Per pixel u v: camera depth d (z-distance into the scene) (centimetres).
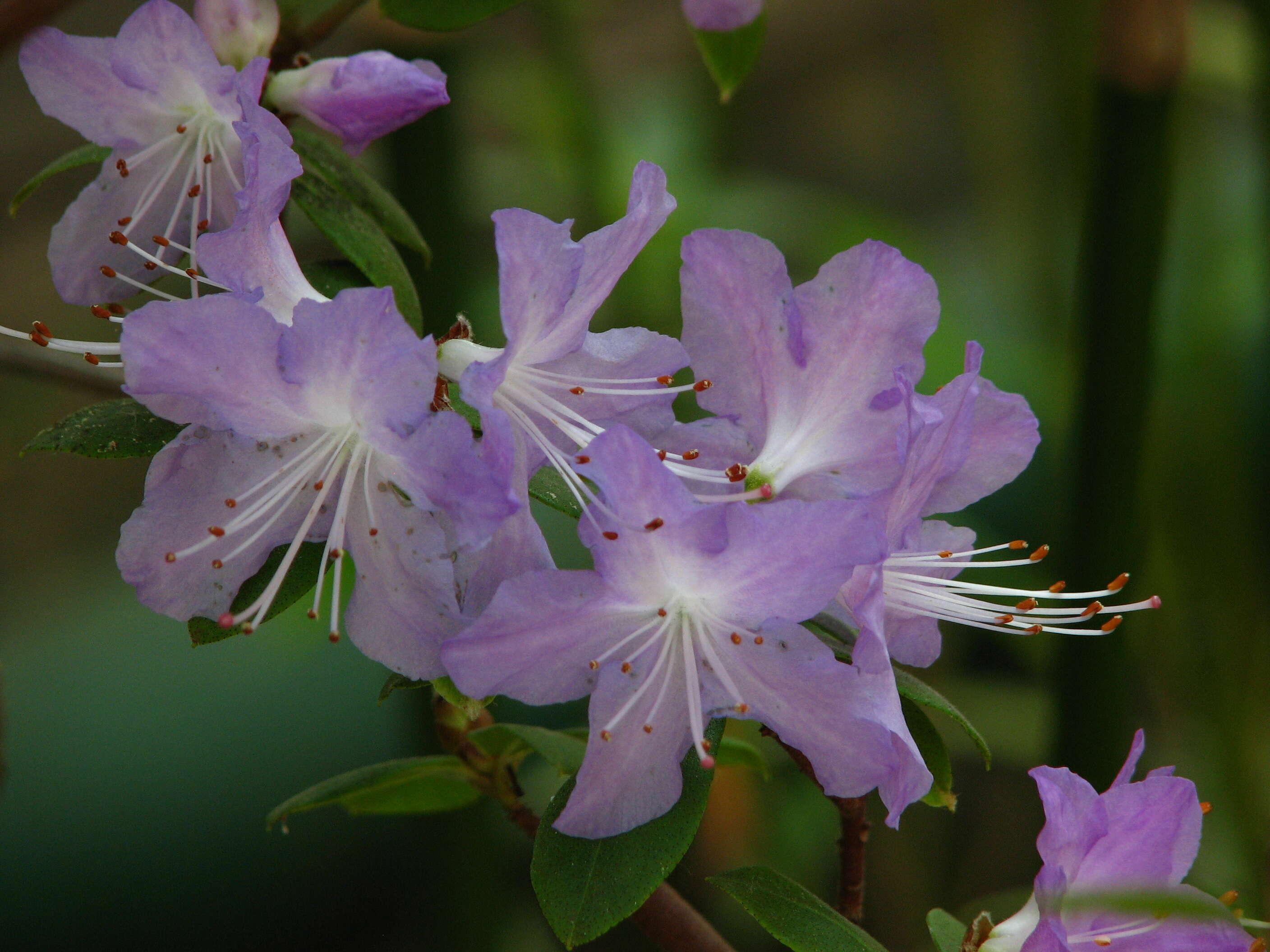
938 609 53
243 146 52
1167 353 75
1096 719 61
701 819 51
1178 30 59
